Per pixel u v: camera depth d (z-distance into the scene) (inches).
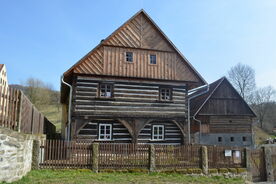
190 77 730.8
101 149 446.3
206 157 495.8
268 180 583.8
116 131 652.1
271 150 619.2
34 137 425.7
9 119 341.1
